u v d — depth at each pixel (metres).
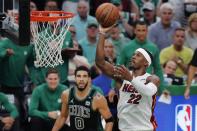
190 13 20.50
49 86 15.32
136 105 12.50
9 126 15.06
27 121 15.95
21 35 9.80
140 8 20.50
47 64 12.27
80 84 13.49
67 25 12.21
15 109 15.27
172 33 19.02
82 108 13.62
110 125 13.57
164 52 18.08
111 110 14.21
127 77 11.79
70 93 13.76
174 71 17.06
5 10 11.55
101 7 11.77
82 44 18.00
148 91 11.92
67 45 14.45
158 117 16.27
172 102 16.30
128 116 12.61
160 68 16.20
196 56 16.20
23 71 15.97
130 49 16.11
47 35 12.13
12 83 16.02
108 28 11.84
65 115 13.98
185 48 18.14
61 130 15.06
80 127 13.79
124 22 19.36
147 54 12.51
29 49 15.72
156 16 20.75
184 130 16.42
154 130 12.84
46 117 15.17
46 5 18.56
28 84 16.77
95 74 16.75
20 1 9.77
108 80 16.08
